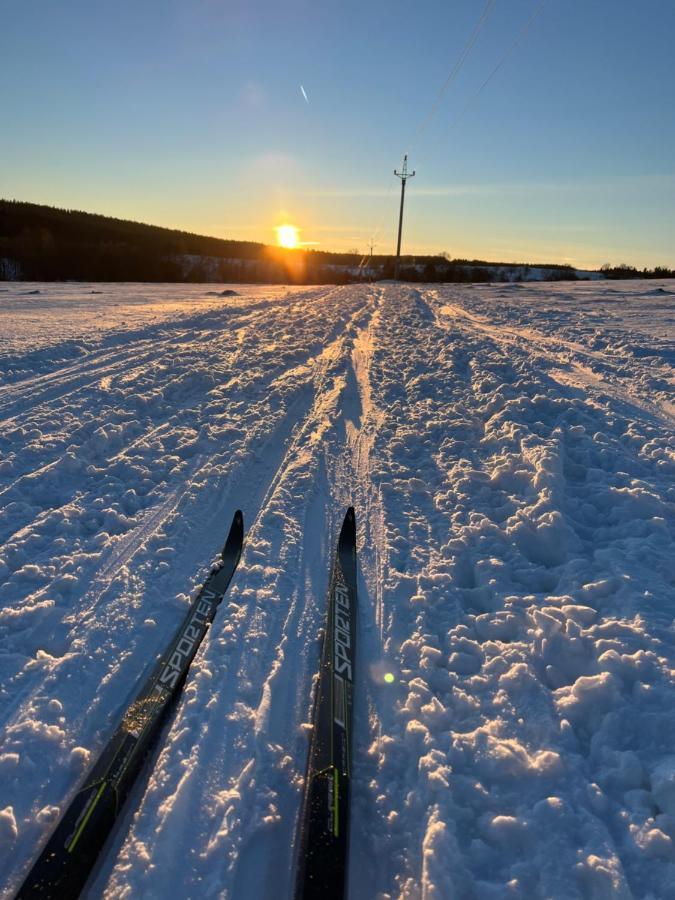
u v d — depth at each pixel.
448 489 4.53
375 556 3.58
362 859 1.87
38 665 2.59
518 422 5.54
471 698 2.43
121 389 6.81
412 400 6.96
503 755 2.11
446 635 2.85
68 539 3.61
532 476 4.35
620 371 7.92
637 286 28.97
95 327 11.52
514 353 9.23
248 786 2.06
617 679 2.36
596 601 2.95
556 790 1.98
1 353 8.13
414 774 2.12
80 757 2.16
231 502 4.30
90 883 1.75
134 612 2.98
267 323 13.38
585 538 3.68
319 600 3.15
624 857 1.75
